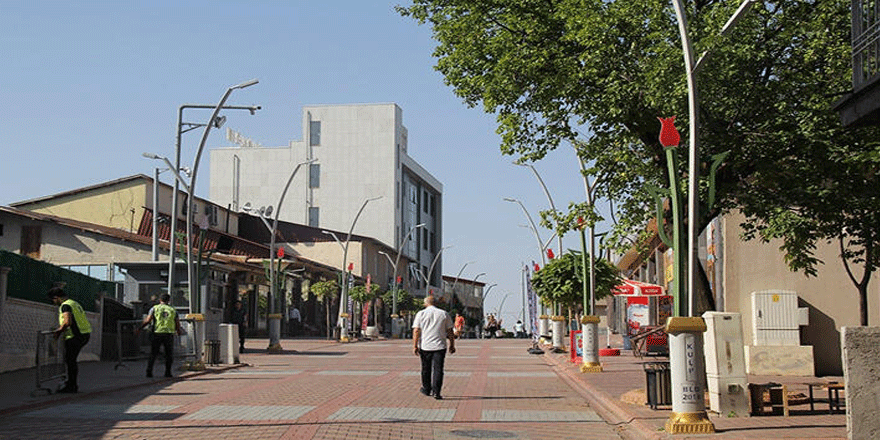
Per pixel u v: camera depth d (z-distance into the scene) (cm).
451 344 1758
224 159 9119
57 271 2509
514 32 1572
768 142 1481
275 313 3641
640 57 1473
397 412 1486
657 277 4681
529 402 1677
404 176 9538
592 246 2462
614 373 2342
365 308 6144
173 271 2914
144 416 1401
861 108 1023
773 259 2322
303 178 9012
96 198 5397
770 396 1376
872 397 925
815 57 1430
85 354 2686
